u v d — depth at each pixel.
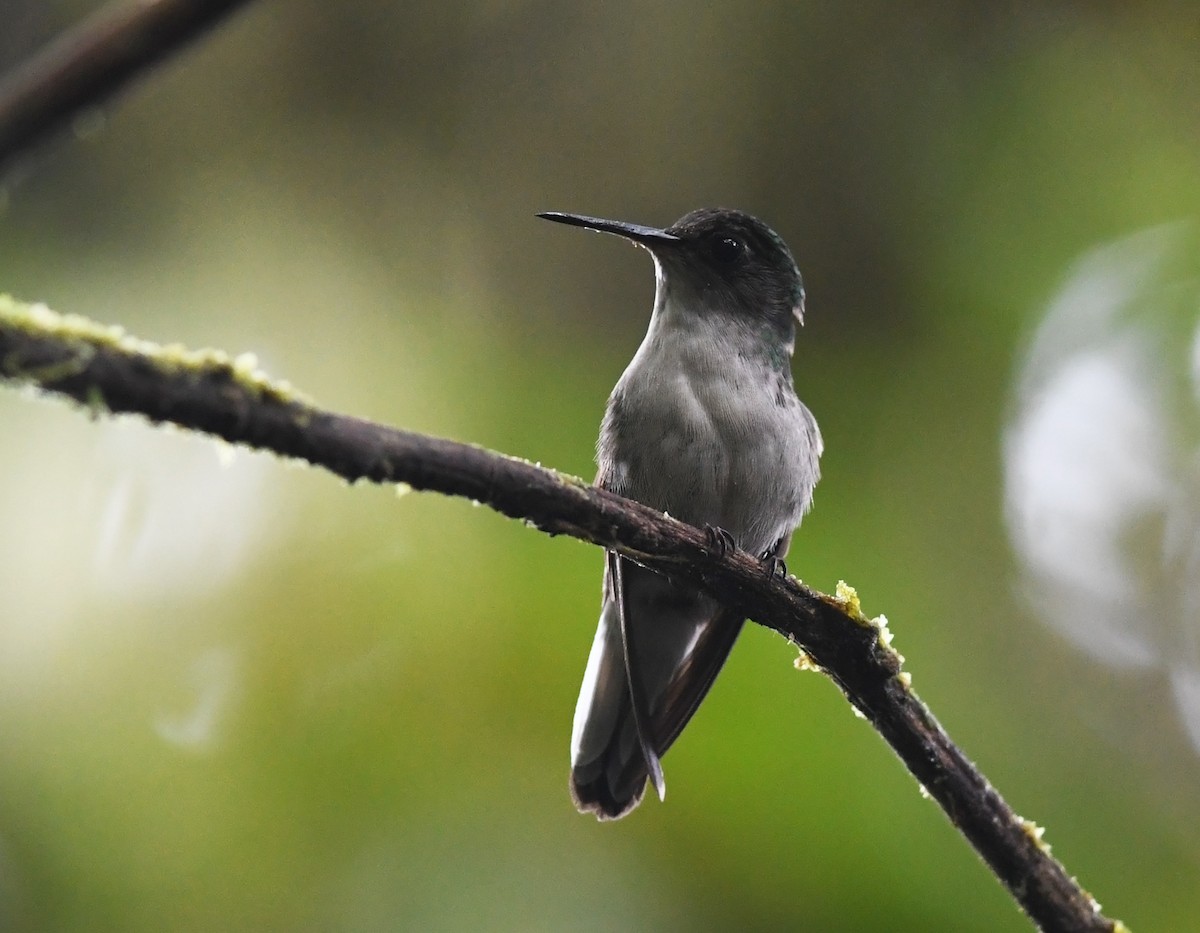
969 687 10.34
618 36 12.12
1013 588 10.91
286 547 10.17
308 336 11.28
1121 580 12.80
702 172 12.04
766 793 8.95
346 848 9.19
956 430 11.08
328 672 9.73
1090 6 11.62
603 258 11.92
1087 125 11.73
